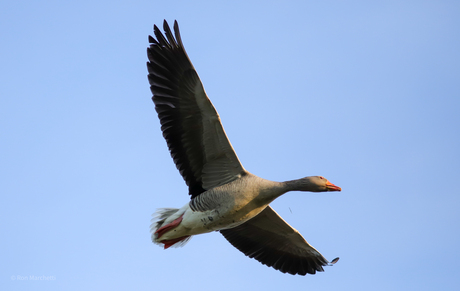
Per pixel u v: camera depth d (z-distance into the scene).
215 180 15.10
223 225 14.89
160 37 14.60
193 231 15.02
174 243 16.09
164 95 14.61
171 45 14.41
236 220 14.84
